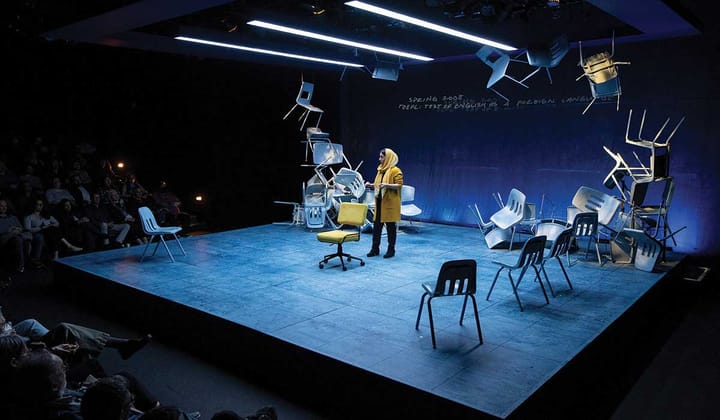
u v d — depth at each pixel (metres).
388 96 10.91
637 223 7.50
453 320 5.14
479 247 8.32
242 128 11.52
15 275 8.07
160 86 11.36
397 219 7.67
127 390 2.37
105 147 11.34
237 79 11.25
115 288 6.46
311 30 6.84
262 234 9.44
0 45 9.73
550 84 8.98
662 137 8.02
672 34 7.46
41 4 6.84
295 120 11.75
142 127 11.59
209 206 11.62
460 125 10.06
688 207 7.90
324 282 6.46
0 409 2.50
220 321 5.18
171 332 5.76
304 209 9.92
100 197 9.55
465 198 10.17
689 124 7.77
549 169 9.16
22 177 9.20
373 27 8.37
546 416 3.90
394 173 7.54
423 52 9.01
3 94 10.12
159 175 11.81
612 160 8.52
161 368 5.06
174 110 11.52
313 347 4.47
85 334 3.65
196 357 5.32
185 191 11.81
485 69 9.65
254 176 11.77
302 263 7.40
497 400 3.59
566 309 5.43
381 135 11.12
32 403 2.44
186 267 7.20
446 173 10.35
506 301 5.71
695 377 4.80
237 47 7.88
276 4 6.74
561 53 7.10
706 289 7.54
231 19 6.82
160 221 10.09
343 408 4.23
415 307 5.53
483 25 7.06
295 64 10.12
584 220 6.66
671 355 5.31
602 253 7.81
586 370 4.54
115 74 11.10
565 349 4.44
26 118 10.47
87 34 6.85
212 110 11.46
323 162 9.64
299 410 4.28
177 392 4.57
